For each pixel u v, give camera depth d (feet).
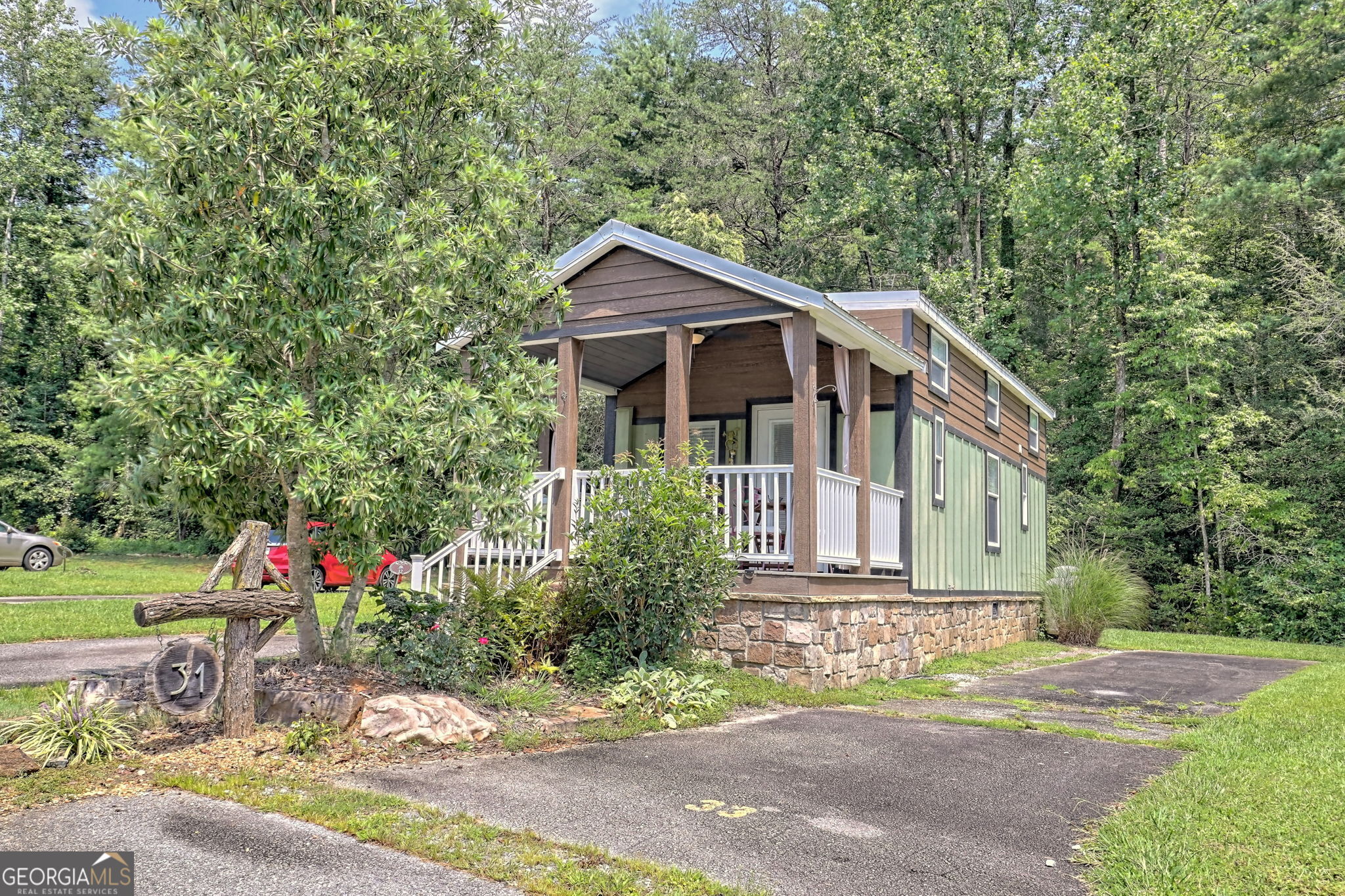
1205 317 77.36
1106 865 14.03
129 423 21.34
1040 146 101.65
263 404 20.70
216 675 19.61
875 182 93.56
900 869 13.76
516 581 28.66
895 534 39.70
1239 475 77.97
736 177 106.01
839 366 35.73
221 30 22.43
